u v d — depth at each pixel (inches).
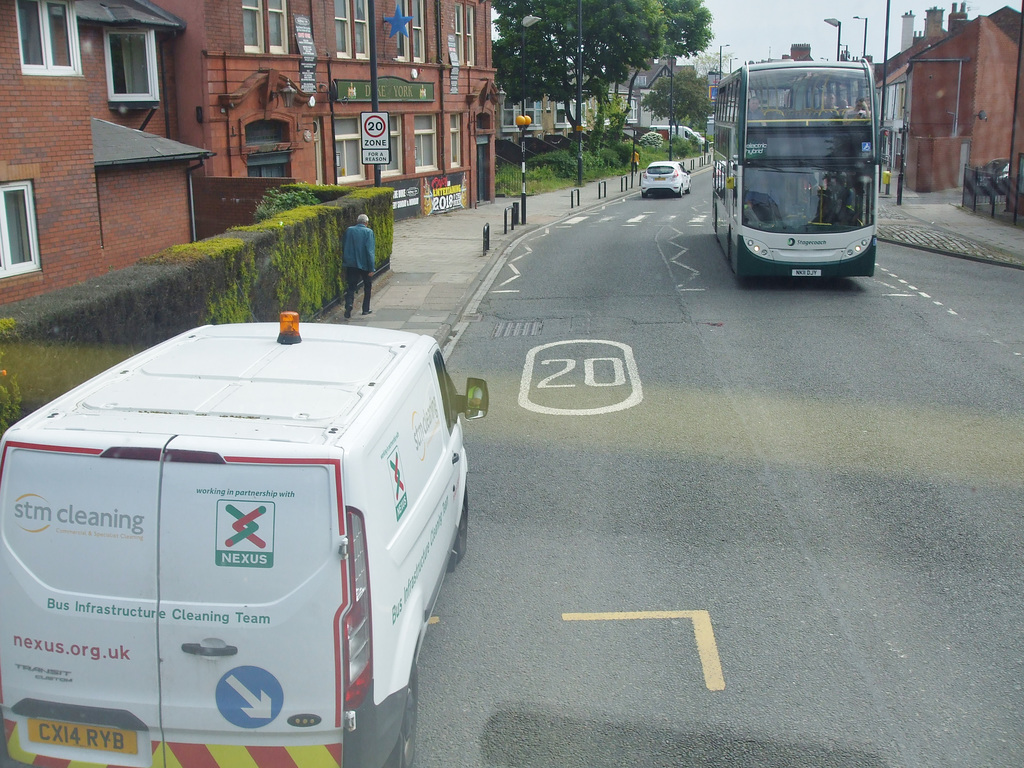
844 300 724.0
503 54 2522.1
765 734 204.5
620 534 312.2
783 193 747.4
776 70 741.9
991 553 292.0
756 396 469.4
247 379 189.6
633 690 222.4
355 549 157.4
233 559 153.9
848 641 243.3
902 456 378.3
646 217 1493.6
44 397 294.2
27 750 162.9
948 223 1294.3
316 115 1104.8
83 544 155.6
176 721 157.6
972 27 1849.2
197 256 425.4
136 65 855.7
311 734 157.4
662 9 2797.7
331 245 679.1
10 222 545.0
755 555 294.5
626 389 489.4
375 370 201.8
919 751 198.1
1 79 525.7
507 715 212.7
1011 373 499.8
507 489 354.6
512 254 1043.9
